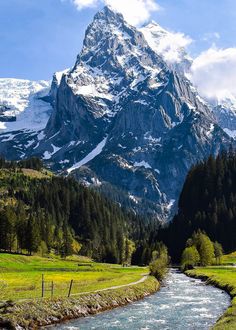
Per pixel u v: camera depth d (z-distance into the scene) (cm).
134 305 6281
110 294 6319
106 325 4775
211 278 9838
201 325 4806
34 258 15950
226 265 15988
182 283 9819
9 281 7931
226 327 4181
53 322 4841
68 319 5069
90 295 5909
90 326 4709
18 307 4741
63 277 9212
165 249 19112
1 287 5097
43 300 5119
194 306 6194
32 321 4616
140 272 11912
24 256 15875
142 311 5731
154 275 10069
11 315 4519
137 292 7150
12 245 17250
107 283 7756
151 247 19412
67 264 15400
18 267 12244
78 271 12081
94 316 5328
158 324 4859
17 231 17475
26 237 17238
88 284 7538
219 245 18038
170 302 6606
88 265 15800
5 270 11381
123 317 5278
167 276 11688
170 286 9119
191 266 14650
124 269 13850
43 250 18688
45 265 13950
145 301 6719
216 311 5750
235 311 5062
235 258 18312
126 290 6912
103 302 5931
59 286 7050
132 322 4962
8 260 13962
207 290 8275
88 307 5562
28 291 6178
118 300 6303
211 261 15600
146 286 7825
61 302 5269
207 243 15575
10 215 17388
